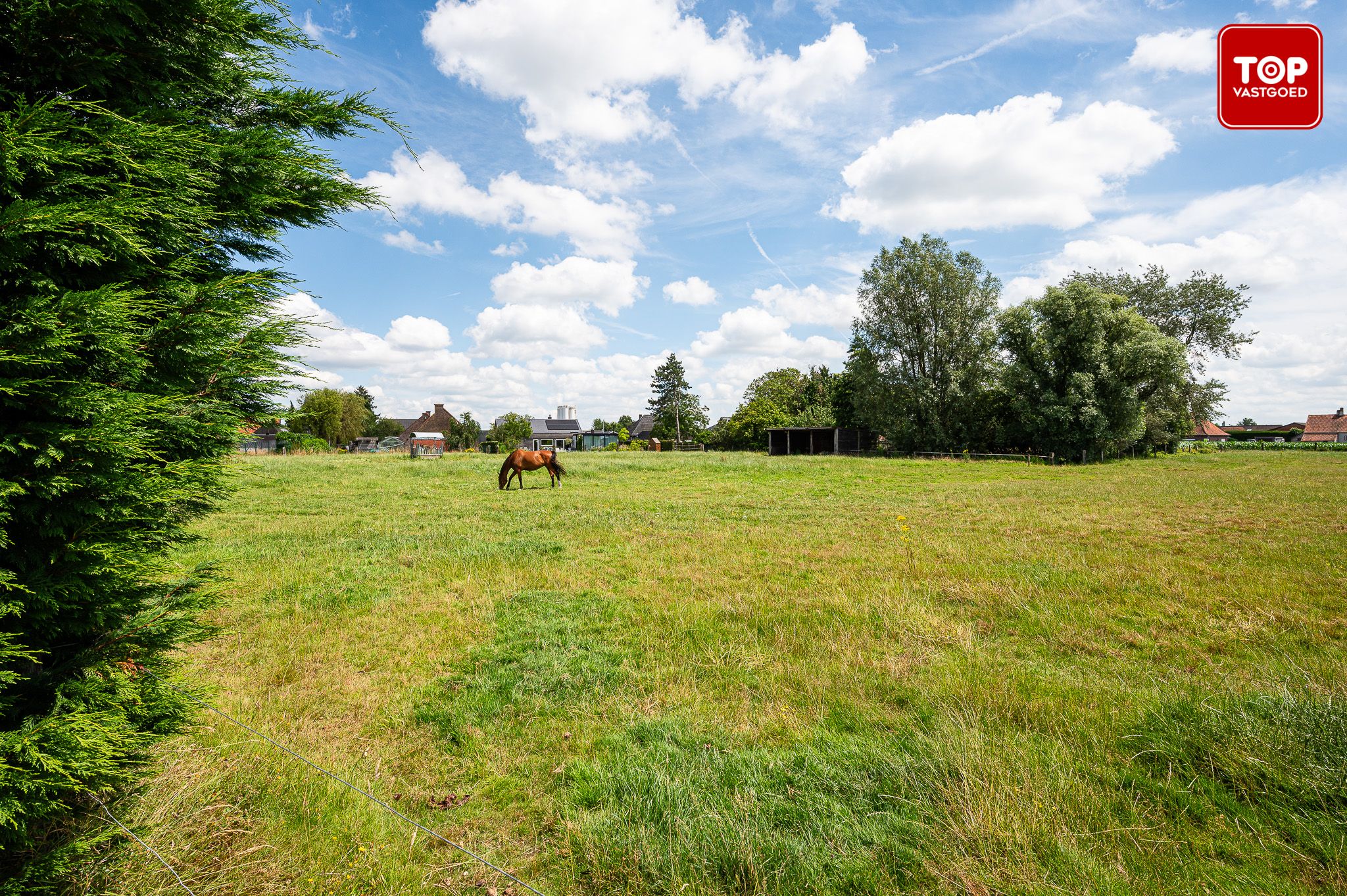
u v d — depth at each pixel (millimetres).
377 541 10148
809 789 3076
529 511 14023
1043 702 3980
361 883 2502
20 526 2238
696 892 2387
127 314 2160
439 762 3549
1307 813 2803
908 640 5410
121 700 2443
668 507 14602
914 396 43562
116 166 2387
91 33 2352
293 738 3680
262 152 2797
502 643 5508
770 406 64562
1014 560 8477
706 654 5066
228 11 2762
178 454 2758
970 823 2648
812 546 9727
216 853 2613
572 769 3385
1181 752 3271
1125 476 24281
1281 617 5832
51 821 2457
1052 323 39344
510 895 2471
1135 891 2352
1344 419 84938
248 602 6625
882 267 45000
